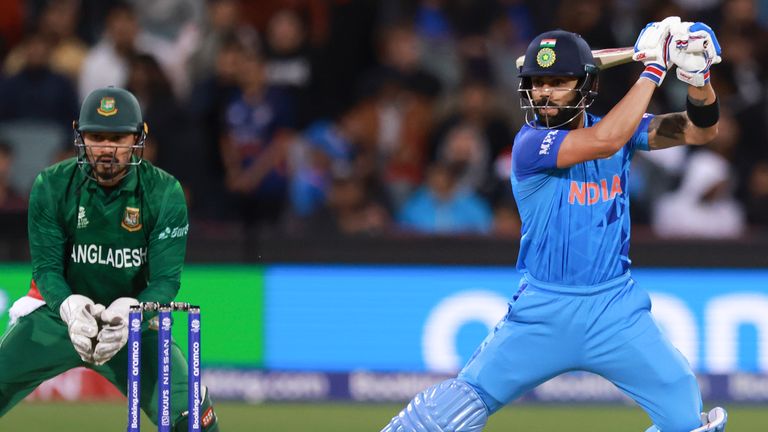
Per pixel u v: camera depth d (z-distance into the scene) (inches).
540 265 687.1
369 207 1430.9
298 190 1480.1
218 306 1238.3
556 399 1256.2
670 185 1469.0
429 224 1445.6
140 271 740.7
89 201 721.6
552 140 664.4
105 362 745.6
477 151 1478.8
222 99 1487.5
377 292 1245.7
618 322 678.5
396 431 702.5
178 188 732.0
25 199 1424.7
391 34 1563.7
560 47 670.5
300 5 1581.0
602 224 680.4
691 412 684.7
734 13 1609.3
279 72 1539.1
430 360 1243.8
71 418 1142.3
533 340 685.9
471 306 1244.5
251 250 1240.2
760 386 1243.2
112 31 1533.0
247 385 1240.2
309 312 1242.0
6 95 1498.5
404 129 1526.8
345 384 1242.6
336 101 1558.8
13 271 1230.3
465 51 1592.0
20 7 1600.6
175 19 1581.0
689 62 659.4
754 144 1535.4
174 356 737.6
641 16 1599.4
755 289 1246.3
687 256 1242.0
